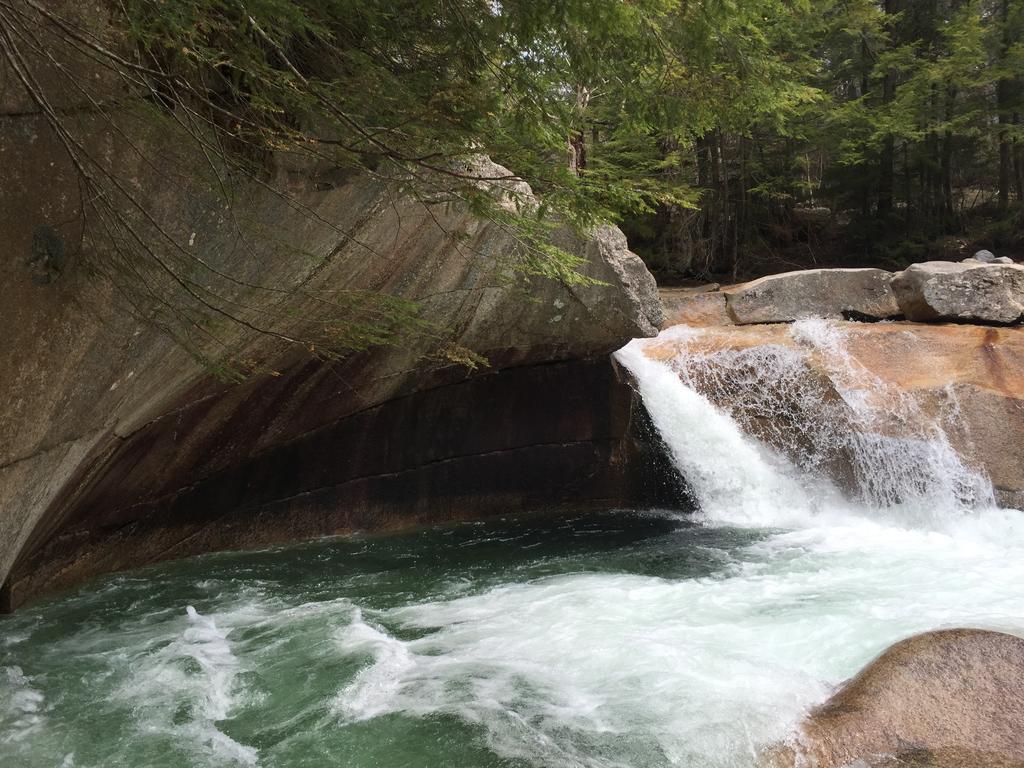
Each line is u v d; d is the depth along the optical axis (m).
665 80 4.52
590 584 6.39
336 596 6.32
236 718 4.21
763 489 9.02
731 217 18.94
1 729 4.09
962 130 18.16
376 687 4.52
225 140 4.07
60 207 3.57
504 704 4.23
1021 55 16.67
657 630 5.21
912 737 3.65
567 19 3.79
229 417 6.89
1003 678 3.90
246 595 6.36
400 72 3.74
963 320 10.67
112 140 3.66
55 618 5.80
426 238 6.63
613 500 9.52
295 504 8.12
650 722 3.94
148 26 2.94
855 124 17.89
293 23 3.21
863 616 5.27
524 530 8.51
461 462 8.95
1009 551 7.08
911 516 8.41
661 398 9.41
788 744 3.67
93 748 3.90
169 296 4.28
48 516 5.43
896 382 9.08
